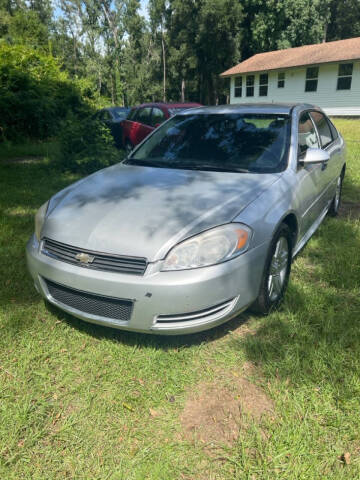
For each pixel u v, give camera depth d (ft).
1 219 17.15
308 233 13.50
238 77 106.63
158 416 7.32
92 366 8.48
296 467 6.22
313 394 7.56
